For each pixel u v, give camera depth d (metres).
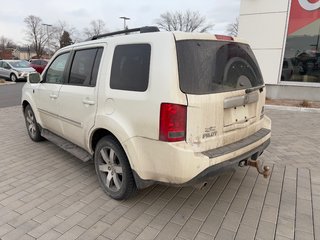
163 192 3.37
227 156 2.66
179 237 2.55
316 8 8.91
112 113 2.95
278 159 4.47
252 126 3.18
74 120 3.68
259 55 9.90
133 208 3.03
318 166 4.19
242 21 9.95
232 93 2.76
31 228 2.68
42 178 3.77
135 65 2.77
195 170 2.44
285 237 2.56
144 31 2.91
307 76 9.49
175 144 2.45
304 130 6.29
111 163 3.16
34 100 4.86
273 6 9.33
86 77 3.48
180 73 2.44
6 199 3.21
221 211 2.97
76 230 2.65
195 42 2.59
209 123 2.58
